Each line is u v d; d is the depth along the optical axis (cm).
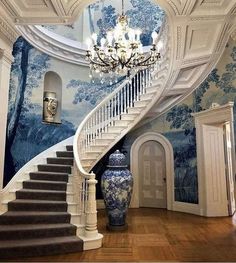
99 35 877
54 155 699
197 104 695
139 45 457
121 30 471
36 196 516
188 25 446
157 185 807
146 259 363
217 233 499
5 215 438
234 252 390
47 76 759
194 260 358
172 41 511
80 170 479
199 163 676
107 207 544
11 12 379
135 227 551
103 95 842
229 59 557
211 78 634
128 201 548
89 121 671
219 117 605
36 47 692
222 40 517
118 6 909
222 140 690
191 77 674
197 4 363
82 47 820
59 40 755
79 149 624
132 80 748
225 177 677
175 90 709
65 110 779
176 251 396
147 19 888
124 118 713
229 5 366
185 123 738
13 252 371
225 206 664
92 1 360
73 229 435
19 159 610
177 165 757
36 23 411
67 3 360
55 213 462
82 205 462
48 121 724
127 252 394
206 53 570
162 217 652
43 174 584
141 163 838
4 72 426
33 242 390
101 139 686
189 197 709
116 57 455
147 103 699
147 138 830
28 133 649
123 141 848
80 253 391
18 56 618
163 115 811
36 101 685
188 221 604
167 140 788
